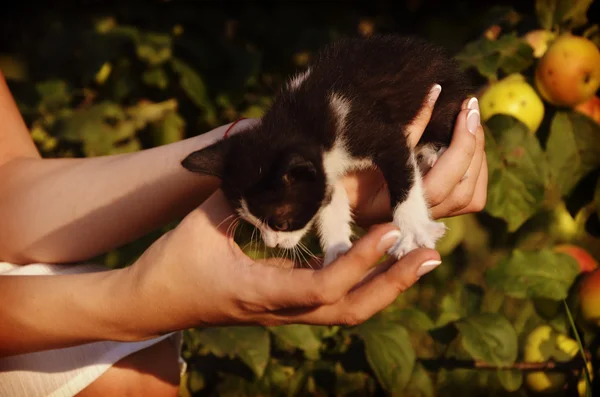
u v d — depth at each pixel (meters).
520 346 1.17
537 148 1.06
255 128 0.92
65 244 0.91
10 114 0.98
